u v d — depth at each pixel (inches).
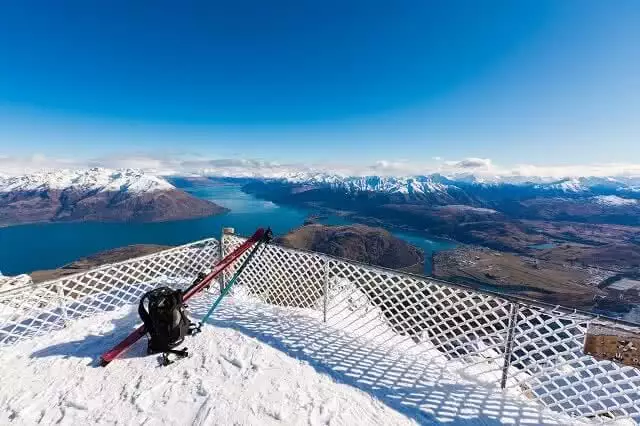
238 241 278.4
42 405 135.8
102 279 225.9
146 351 175.2
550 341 157.6
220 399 138.4
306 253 227.8
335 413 133.6
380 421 132.0
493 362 175.0
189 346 181.3
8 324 180.4
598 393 166.9
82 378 152.9
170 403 136.5
